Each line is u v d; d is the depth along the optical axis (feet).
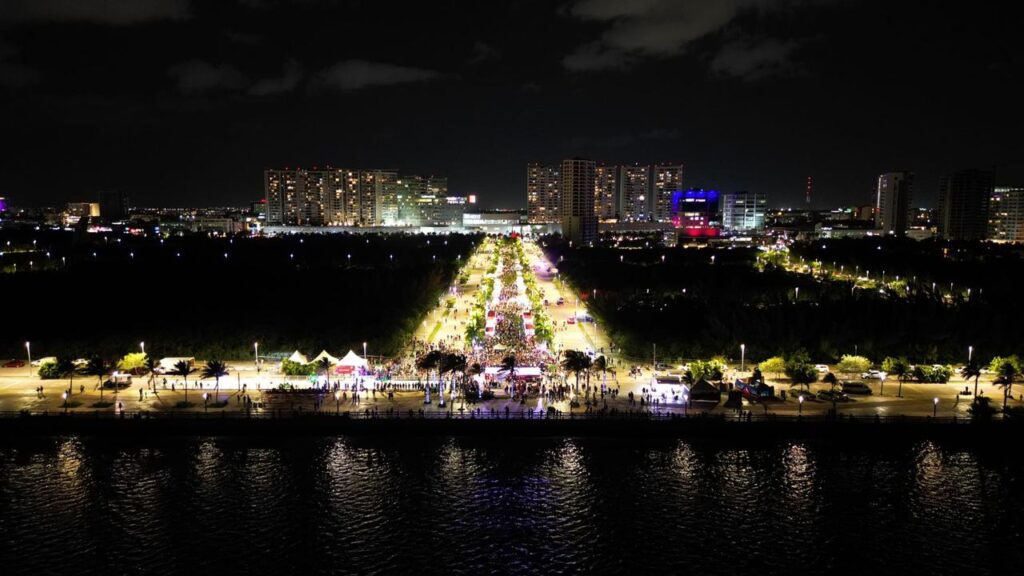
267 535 326.85
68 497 358.64
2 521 336.90
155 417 431.84
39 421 427.74
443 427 429.38
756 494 364.79
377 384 492.13
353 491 365.40
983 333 570.87
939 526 337.72
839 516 344.90
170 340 576.20
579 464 395.14
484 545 319.68
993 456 407.44
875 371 513.45
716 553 315.17
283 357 547.90
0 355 556.92
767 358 545.44
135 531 328.90
